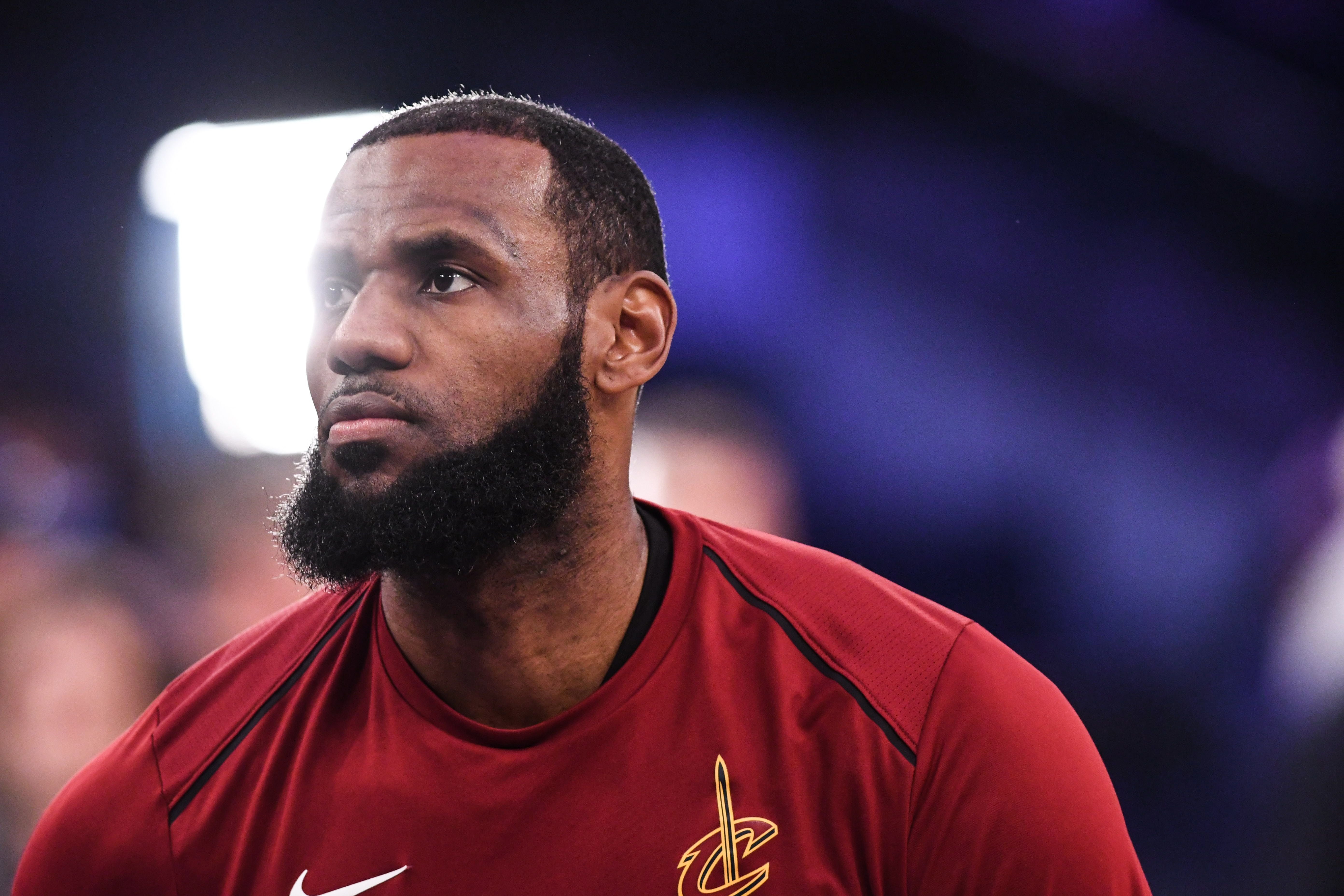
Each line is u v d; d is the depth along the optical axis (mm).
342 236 4801
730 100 19594
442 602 4859
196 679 5594
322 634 5406
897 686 4844
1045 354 20406
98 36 18734
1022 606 20688
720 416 19625
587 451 4934
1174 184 19719
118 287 19000
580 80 19297
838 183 20000
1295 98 18344
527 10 18891
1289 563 15461
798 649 5012
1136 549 20344
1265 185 19188
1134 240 19969
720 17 19000
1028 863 4523
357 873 4742
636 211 5359
